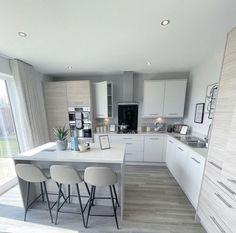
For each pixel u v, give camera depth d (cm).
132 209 207
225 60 140
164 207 212
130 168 355
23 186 200
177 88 360
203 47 224
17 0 124
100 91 386
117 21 157
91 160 171
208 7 134
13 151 291
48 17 149
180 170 259
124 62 302
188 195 222
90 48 229
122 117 387
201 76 306
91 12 142
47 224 183
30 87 310
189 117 365
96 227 177
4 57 264
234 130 123
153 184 278
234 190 120
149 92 370
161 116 375
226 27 168
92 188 182
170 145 324
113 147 223
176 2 128
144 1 127
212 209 150
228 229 126
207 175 161
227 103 134
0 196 240
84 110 378
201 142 253
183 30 175
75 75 420
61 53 249
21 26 165
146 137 361
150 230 173
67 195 219
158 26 167
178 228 176
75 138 206
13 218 193
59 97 382
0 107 269
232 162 124
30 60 284
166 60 288
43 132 356
